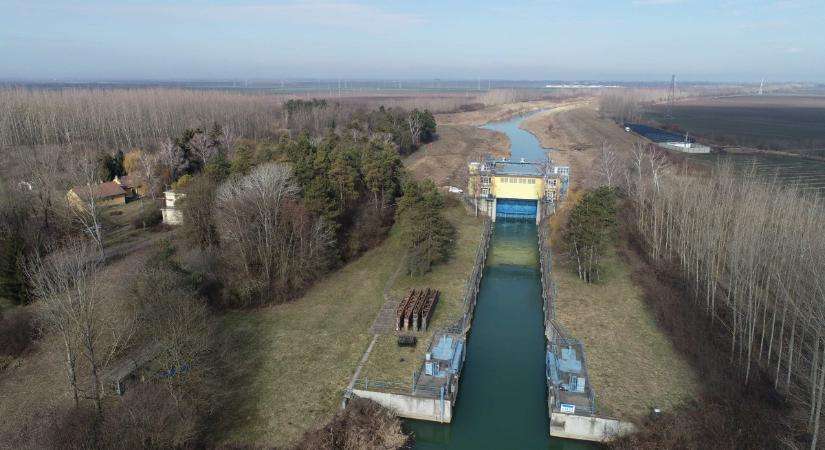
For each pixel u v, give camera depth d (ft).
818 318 196.44
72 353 187.93
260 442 183.62
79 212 350.64
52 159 455.63
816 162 619.67
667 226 336.08
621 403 202.59
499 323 294.25
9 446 172.96
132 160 488.85
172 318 199.62
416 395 204.44
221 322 262.47
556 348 240.12
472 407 221.66
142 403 170.60
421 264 318.45
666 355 236.43
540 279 349.20
